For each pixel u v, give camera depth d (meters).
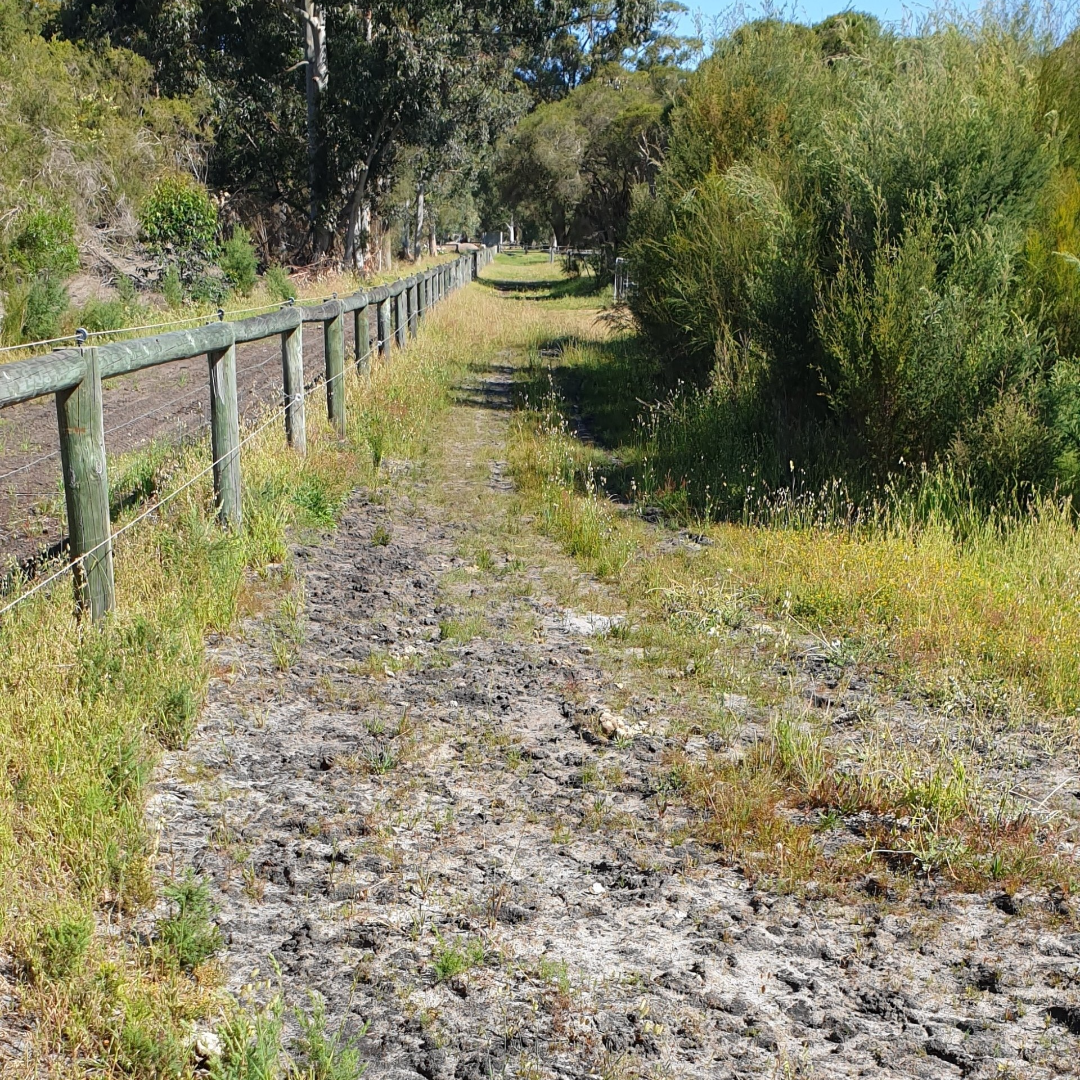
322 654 5.80
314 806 4.26
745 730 5.19
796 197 11.79
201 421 10.80
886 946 3.57
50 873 3.42
